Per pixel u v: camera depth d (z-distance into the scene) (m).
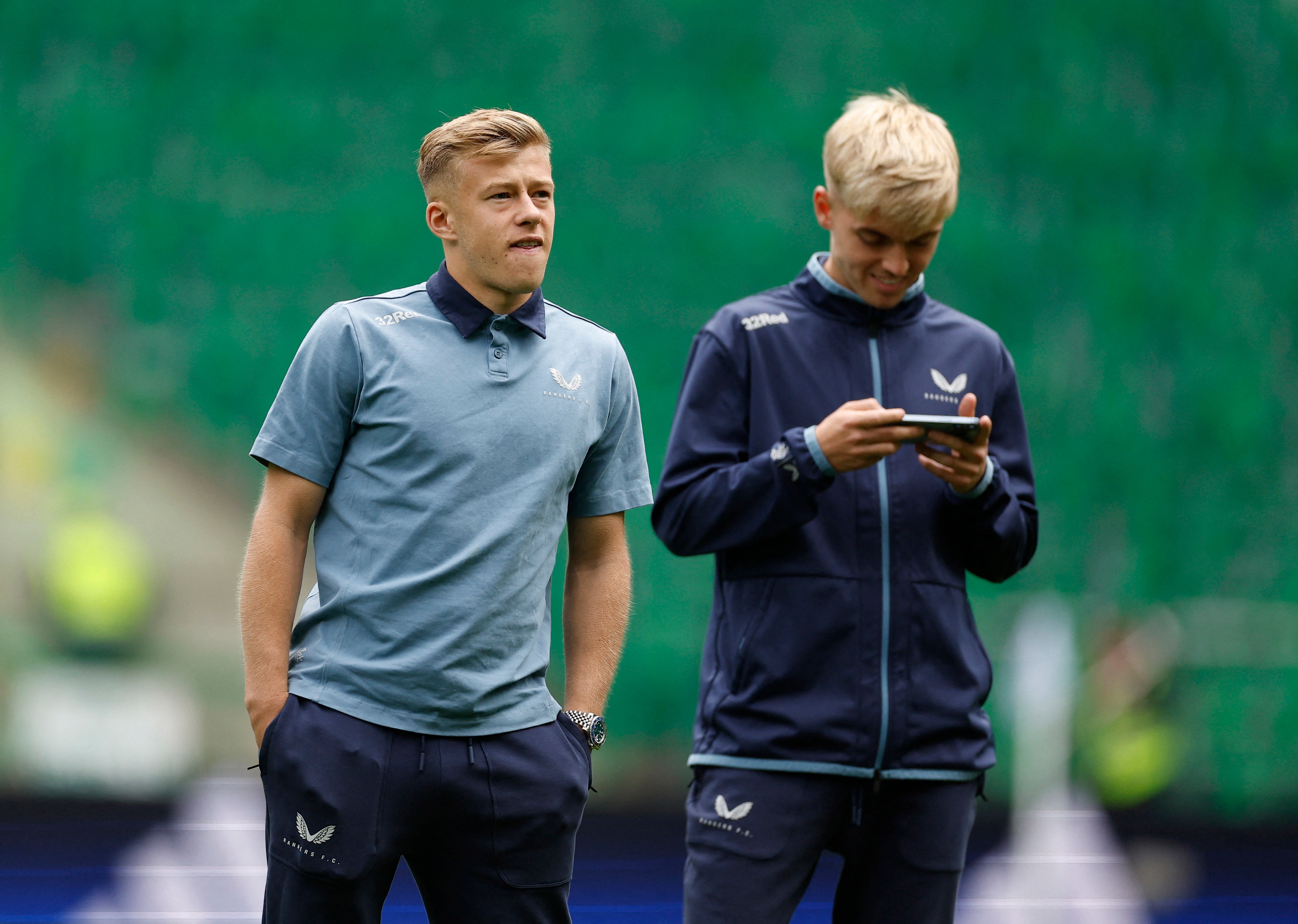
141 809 22.97
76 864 18.47
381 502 8.26
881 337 9.59
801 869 9.12
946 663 9.23
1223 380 25.41
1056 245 25.64
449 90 25.81
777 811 9.05
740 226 25.42
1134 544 24.78
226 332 25.64
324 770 8.05
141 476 25.34
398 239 25.73
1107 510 24.92
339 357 8.36
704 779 9.36
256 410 25.58
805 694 9.09
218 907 17.17
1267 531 24.94
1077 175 25.75
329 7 25.81
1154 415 25.28
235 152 25.75
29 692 24.12
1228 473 25.19
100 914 16.42
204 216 25.67
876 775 9.05
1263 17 25.98
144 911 16.67
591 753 8.84
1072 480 24.98
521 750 8.31
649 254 25.30
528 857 8.33
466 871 8.33
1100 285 25.52
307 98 25.73
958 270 25.50
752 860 9.02
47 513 24.86
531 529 8.34
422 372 8.29
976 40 25.89
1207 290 25.61
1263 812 22.80
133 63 25.73
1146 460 25.11
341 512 8.40
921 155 8.87
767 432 9.41
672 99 25.67
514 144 8.30
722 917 9.05
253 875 18.09
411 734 8.12
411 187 25.78
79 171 25.61
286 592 8.37
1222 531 24.94
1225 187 25.84
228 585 25.23
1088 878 18.67
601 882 18.94
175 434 25.56
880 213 8.91
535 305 8.62
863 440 8.64
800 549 9.16
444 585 8.15
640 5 25.81
